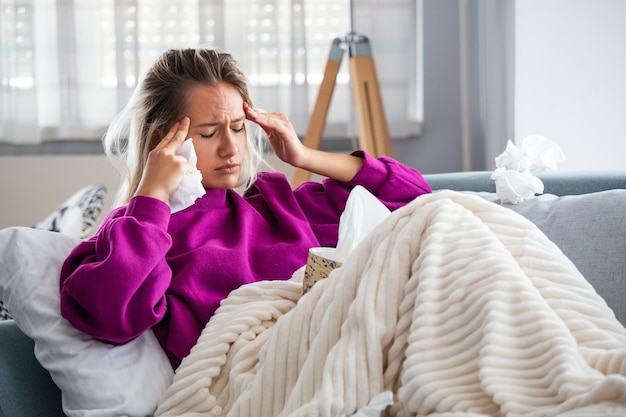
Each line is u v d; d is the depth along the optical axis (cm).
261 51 406
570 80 322
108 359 158
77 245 168
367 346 133
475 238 139
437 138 412
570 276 138
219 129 183
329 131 414
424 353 128
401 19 406
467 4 402
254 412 144
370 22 404
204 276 178
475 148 404
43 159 416
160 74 190
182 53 191
